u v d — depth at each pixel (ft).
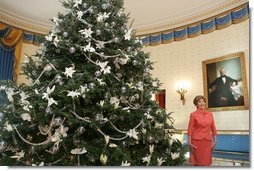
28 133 6.28
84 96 6.06
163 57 19.76
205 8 17.98
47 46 7.39
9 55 13.06
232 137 15.29
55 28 7.60
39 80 7.12
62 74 6.76
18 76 12.28
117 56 7.38
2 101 6.50
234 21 16.48
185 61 18.70
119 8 9.11
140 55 8.04
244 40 15.80
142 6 18.89
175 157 7.09
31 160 6.09
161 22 20.07
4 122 5.86
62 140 5.77
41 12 15.28
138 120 7.18
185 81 18.43
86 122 6.15
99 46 7.52
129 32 7.84
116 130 6.91
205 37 17.93
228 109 15.92
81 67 7.27
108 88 6.71
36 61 7.45
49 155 6.24
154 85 8.50
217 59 16.97
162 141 7.52
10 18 14.03
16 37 13.97
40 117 5.85
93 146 6.30
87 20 7.90
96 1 8.28
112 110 6.36
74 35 7.50
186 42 18.89
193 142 9.58
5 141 5.89
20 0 14.44
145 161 6.68
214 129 9.86
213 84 16.96
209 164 9.35
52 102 5.63
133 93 7.16
